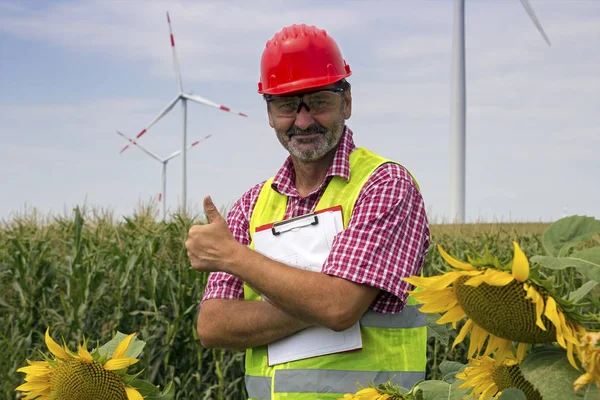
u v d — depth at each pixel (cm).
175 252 693
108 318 628
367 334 211
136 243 694
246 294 235
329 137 223
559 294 105
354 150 231
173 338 589
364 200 211
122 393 180
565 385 99
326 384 212
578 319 103
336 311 198
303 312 201
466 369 126
